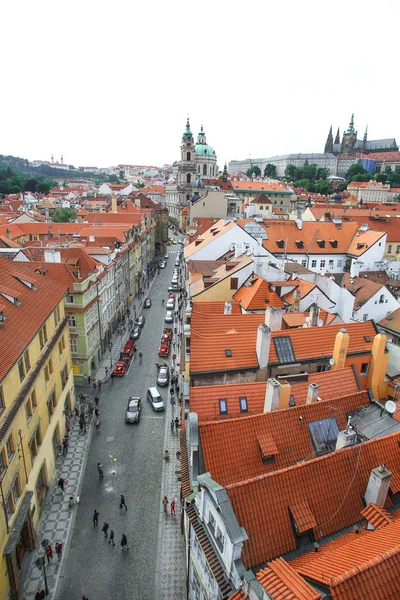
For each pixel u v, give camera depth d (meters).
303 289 50.66
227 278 52.91
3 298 35.59
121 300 83.00
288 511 20.59
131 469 41.38
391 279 76.00
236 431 25.52
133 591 29.59
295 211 164.62
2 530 26.94
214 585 19.94
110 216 118.31
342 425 28.52
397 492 23.12
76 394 54.81
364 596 14.52
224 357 36.28
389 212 119.56
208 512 20.78
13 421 29.20
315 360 38.38
